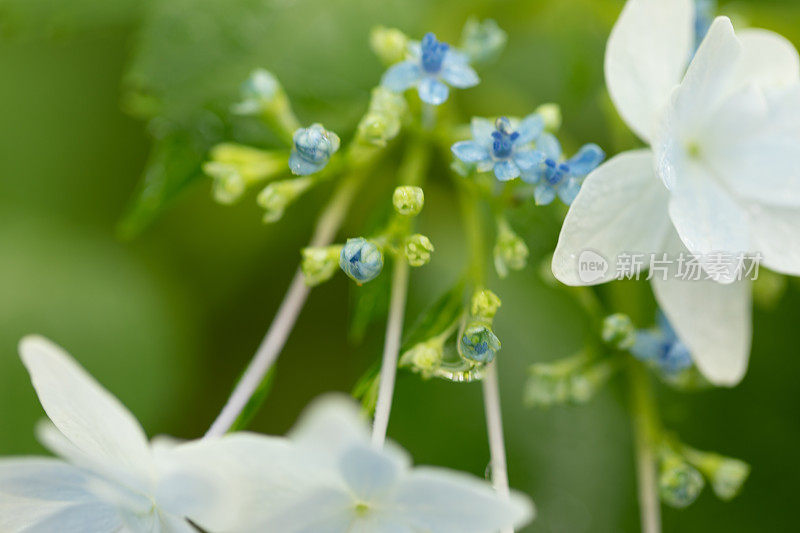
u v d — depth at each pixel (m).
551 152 0.21
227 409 0.21
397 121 0.22
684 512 0.25
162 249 0.26
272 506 0.20
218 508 0.20
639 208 0.21
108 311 0.26
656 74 0.21
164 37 0.23
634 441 0.25
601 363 0.23
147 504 0.20
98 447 0.20
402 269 0.21
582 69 0.25
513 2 0.25
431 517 0.20
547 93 0.26
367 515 0.20
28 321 0.26
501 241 0.22
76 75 0.26
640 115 0.21
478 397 0.25
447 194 0.25
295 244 0.26
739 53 0.21
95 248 0.27
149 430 0.26
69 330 0.26
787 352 0.26
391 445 0.19
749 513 0.25
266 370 0.21
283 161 0.22
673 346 0.22
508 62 0.26
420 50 0.21
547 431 0.25
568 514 0.25
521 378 0.25
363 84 0.24
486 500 0.19
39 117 0.26
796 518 0.25
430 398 0.25
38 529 0.20
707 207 0.21
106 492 0.20
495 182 0.22
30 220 0.26
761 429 0.25
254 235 0.26
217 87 0.23
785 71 0.21
